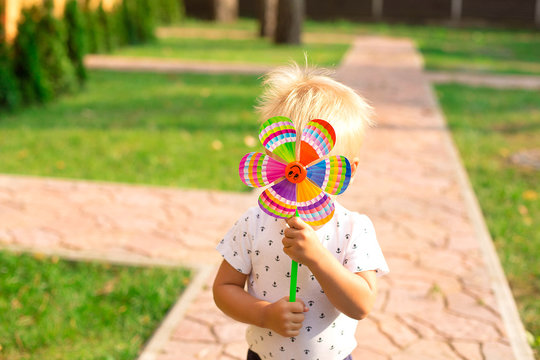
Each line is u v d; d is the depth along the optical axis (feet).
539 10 77.15
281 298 5.66
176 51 50.75
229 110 29.43
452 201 17.61
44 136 23.85
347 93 5.73
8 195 17.62
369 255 5.62
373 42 61.82
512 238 15.28
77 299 12.17
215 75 39.86
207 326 11.12
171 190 18.30
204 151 22.43
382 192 18.29
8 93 27.45
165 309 11.89
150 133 24.73
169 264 13.52
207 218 16.28
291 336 5.43
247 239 5.79
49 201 17.25
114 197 17.67
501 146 24.02
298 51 52.08
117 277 13.15
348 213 5.77
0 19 27.30
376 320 11.35
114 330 11.20
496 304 11.96
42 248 14.25
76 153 21.81
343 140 5.60
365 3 80.53
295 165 5.00
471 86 37.70
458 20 79.10
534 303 12.30
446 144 23.88
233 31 68.64
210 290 12.39
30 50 28.53
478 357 10.25
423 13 79.61
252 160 5.10
